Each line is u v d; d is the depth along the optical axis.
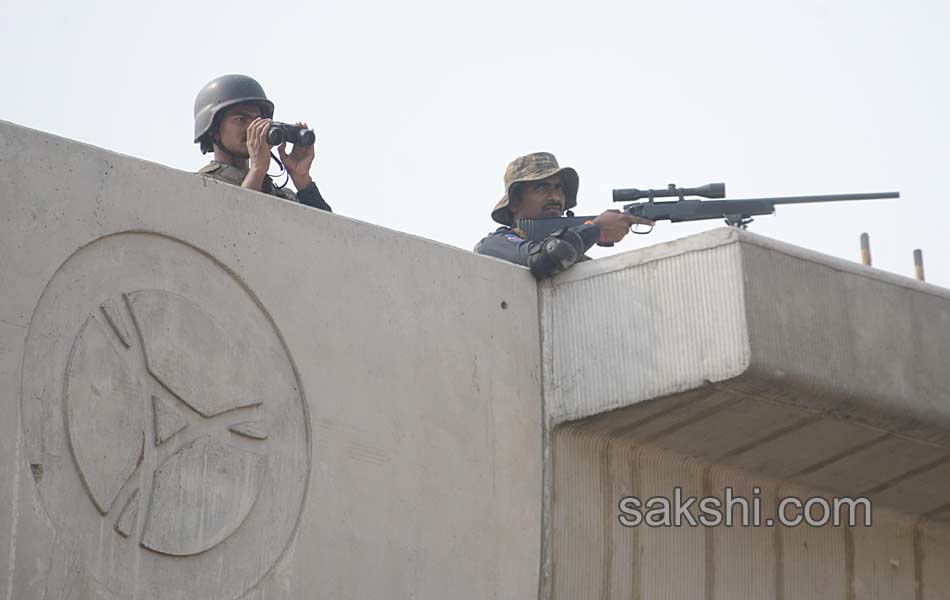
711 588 32.72
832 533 34.84
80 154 26.03
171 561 25.55
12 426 24.20
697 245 30.48
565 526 31.00
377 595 27.89
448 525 29.20
